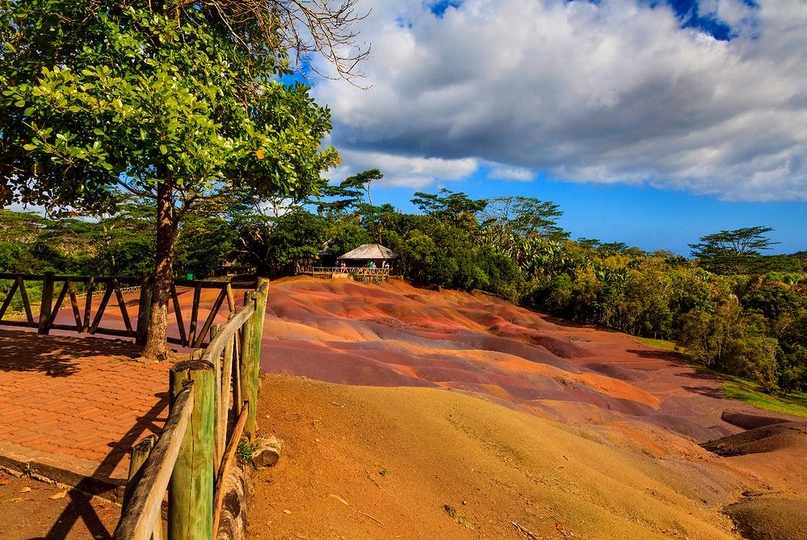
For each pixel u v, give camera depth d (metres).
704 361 34.69
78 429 4.78
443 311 38.38
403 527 5.47
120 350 8.27
